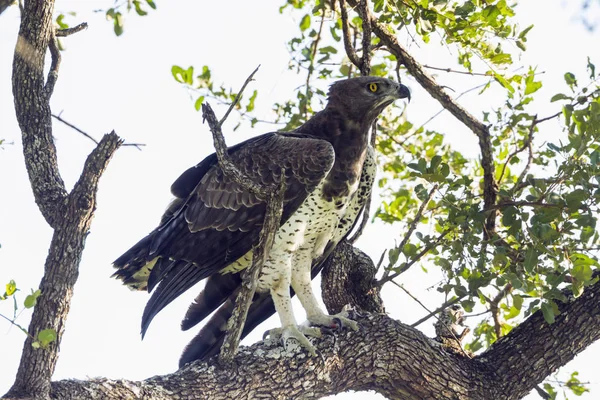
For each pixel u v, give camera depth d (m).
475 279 10.66
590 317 11.12
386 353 10.87
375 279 11.95
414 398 10.92
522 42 12.52
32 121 10.77
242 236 11.41
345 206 11.77
